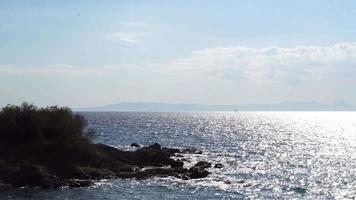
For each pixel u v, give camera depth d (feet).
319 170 257.34
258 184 209.15
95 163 228.63
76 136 247.50
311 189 200.64
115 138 461.37
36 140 235.20
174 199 173.99
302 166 273.13
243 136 522.88
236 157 314.14
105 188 191.42
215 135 529.04
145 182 206.39
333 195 189.26
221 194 184.85
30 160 218.38
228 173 239.71
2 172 198.80
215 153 336.29
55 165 216.13
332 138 522.88
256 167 265.13
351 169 262.26
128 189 190.19
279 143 438.40
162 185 200.13
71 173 208.64
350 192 195.62
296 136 547.49
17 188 187.83
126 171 230.07
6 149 226.79
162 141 438.40
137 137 478.59
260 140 469.57
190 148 366.63
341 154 345.10
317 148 393.29
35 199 169.07
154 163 257.34
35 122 239.30
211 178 221.05
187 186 199.31
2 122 239.50
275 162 290.56
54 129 241.55
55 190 185.78
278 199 179.42
